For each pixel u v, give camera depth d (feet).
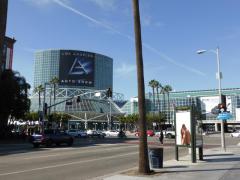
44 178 47.50
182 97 545.85
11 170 56.29
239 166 60.44
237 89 511.81
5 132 184.65
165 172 52.44
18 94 178.29
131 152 99.09
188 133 68.85
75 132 228.84
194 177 47.16
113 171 56.44
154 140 188.85
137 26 52.19
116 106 532.32
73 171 55.83
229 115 103.76
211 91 526.98
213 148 114.62
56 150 108.58
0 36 20.48
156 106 563.07
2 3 20.51
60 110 475.72
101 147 124.47
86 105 488.44
